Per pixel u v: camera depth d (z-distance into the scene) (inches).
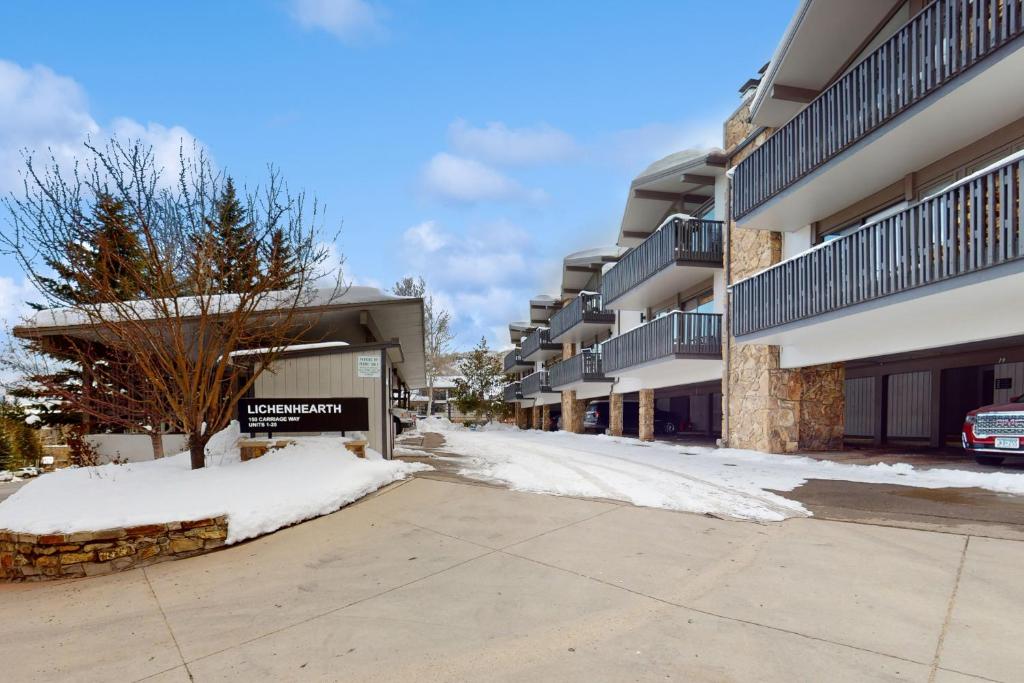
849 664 109.7
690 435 897.5
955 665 107.5
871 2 388.2
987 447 318.0
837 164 362.6
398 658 120.3
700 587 151.8
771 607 137.3
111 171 262.2
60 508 211.9
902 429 617.6
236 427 353.4
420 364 812.6
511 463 396.8
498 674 112.0
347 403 323.6
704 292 642.8
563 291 1219.2
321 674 115.2
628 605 142.5
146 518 202.5
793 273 410.0
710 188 653.3
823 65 434.9
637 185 672.4
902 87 312.8
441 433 1127.0
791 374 486.0
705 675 108.1
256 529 215.5
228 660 123.8
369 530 218.5
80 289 261.7
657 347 613.0
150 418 323.6
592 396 1047.0
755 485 288.5
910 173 368.8
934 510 216.7
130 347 261.3
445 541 201.9
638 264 679.7
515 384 1573.6
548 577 164.2
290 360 343.3
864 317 355.9
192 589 172.2
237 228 284.8
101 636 142.1
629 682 106.7
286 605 154.2
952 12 281.3
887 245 324.2
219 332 275.0
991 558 160.7
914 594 140.4
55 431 743.1
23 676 122.0
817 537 189.6
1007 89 275.0
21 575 196.2
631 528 206.8
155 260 258.4
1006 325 305.9
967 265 272.5
